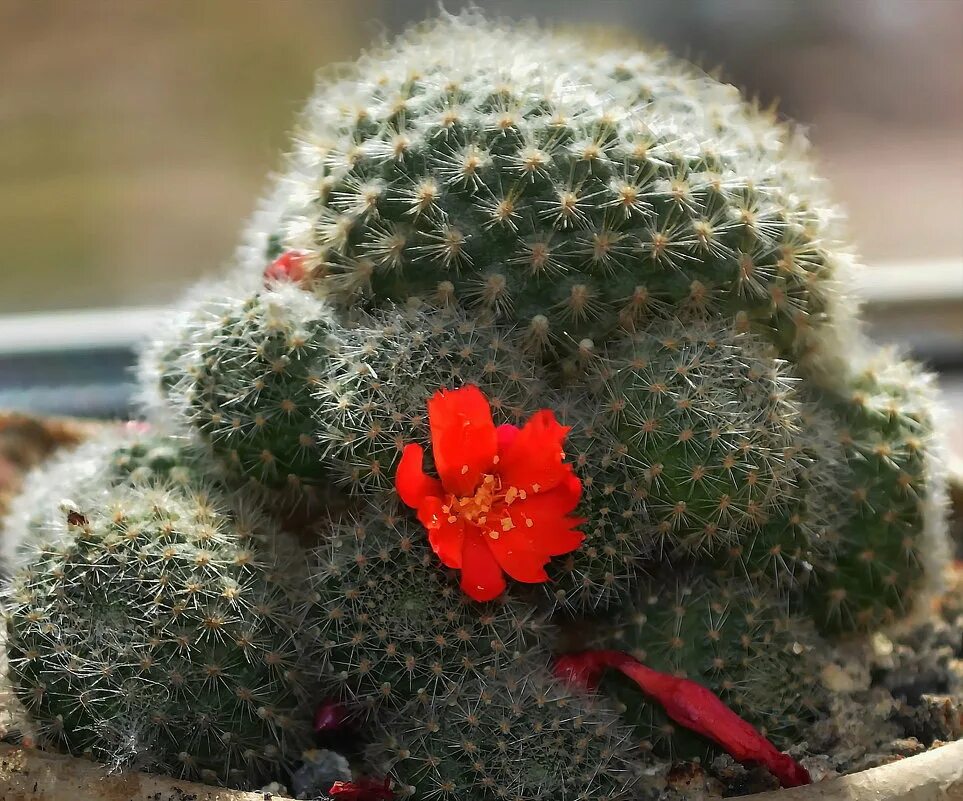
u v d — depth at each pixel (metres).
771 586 0.35
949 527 0.41
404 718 0.34
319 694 0.34
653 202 0.35
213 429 0.35
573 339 0.35
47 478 0.37
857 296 0.38
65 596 0.34
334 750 0.35
